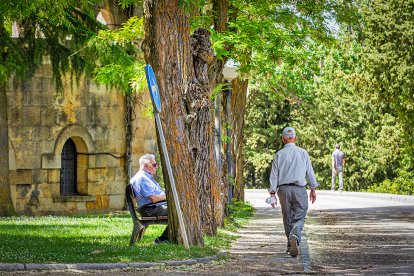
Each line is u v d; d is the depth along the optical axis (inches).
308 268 654.5
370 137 3329.2
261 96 3742.6
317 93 3425.2
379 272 626.8
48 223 1120.8
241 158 1571.1
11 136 1610.5
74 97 1681.8
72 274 578.2
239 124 1524.4
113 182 1737.2
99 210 1717.5
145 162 804.0
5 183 1409.9
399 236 975.6
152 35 746.8
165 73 746.2
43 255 666.8
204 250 737.0
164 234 795.4
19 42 1355.8
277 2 1197.7
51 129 1651.1
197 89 759.7
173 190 749.3
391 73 2204.7
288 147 755.4
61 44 1409.9
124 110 1744.6
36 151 1637.6
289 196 748.0
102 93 1716.3
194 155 783.1
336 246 850.1
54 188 1656.0
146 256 676.7
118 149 1742.1
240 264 680.4
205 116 921.5
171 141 752.3
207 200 925.8
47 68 1643.7
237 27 1101.7
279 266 670.5
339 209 1641.2
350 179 3417.8
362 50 2277.3
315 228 1110.4
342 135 3454.7
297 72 2711.6
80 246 767.7
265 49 1143.0
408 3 2199.8
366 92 2554.1
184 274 600.7
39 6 1151.6
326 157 3496.6
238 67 1192.2
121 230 989.8
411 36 2182.6
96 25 1438.2
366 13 2236.7
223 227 1055.0
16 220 1202.6
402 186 2637.8
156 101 721.6
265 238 951.6
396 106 2265.0
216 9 1110.4
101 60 1378.0
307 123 3644.2
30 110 1630.2
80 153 1716.3
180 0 725.9
